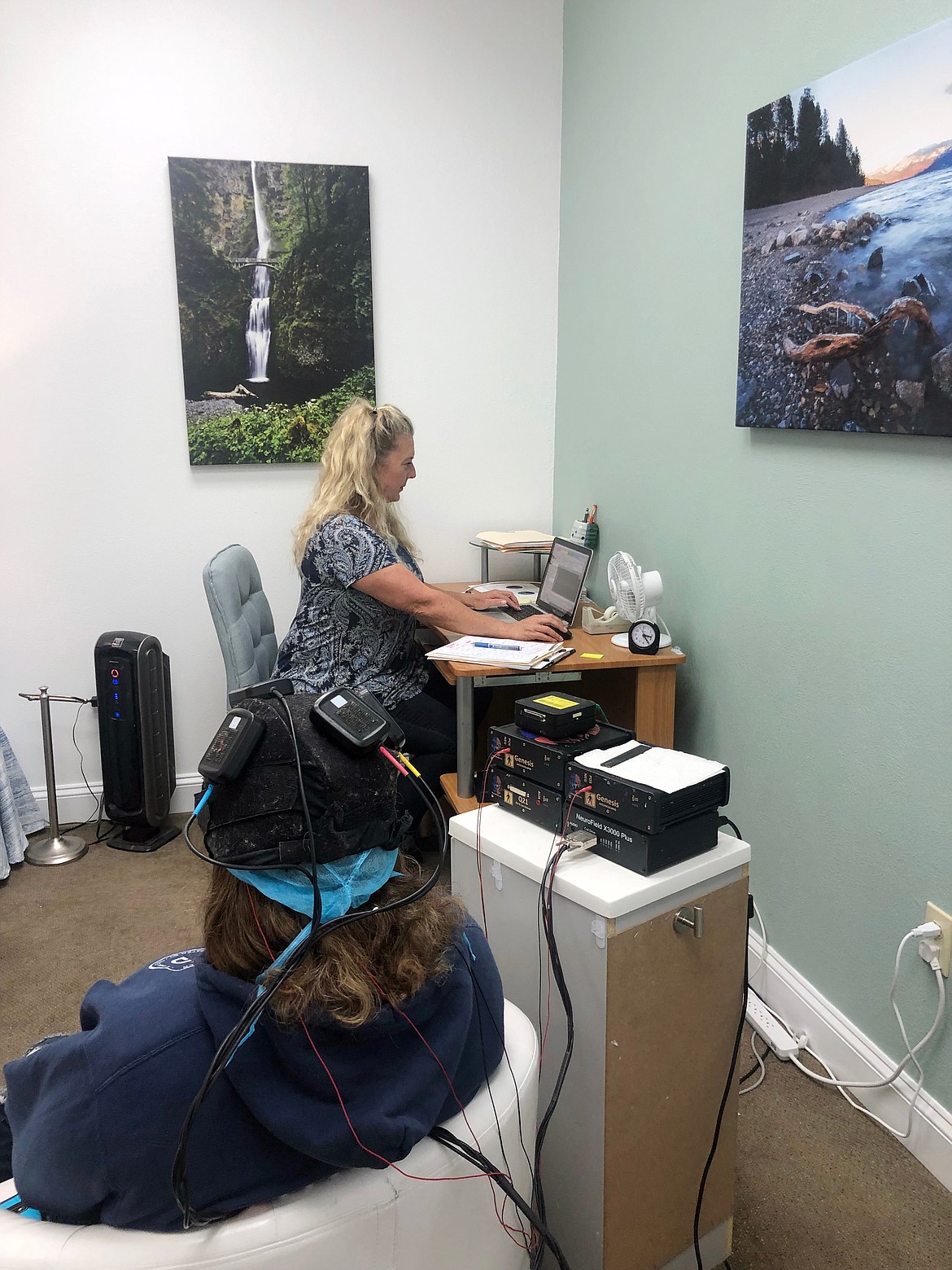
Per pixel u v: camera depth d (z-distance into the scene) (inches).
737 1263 59.6
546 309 131.6
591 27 114.8
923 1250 60.6
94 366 117.9
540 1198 44.6
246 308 119.8
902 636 66.4
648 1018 51.2
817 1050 78.7
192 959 33.3
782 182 74.4
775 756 83.3
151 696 116.1
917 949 67.0
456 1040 32.3
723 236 87.0
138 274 117.2
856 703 71.9
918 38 59.7
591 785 53.1
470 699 90.2
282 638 129.6
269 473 125.4
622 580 96.7
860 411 67.6
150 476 122.0
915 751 65.9
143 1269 28.7
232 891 30.3
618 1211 52.5
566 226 127.1
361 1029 29.7
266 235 118.8
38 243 113.9
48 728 116.7
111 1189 28.9
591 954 49.6
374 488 101.0
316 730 29.9
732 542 88.5
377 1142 29.2
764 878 86.0
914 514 64.4
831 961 77.1
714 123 87.4
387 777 30.7
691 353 94.3
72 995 89.6
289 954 28.4
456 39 121.4
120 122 113.6
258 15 115.0
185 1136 26.7
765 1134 70.9
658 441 102.9
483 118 124.3
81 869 115.0
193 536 124.6
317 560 96.3
